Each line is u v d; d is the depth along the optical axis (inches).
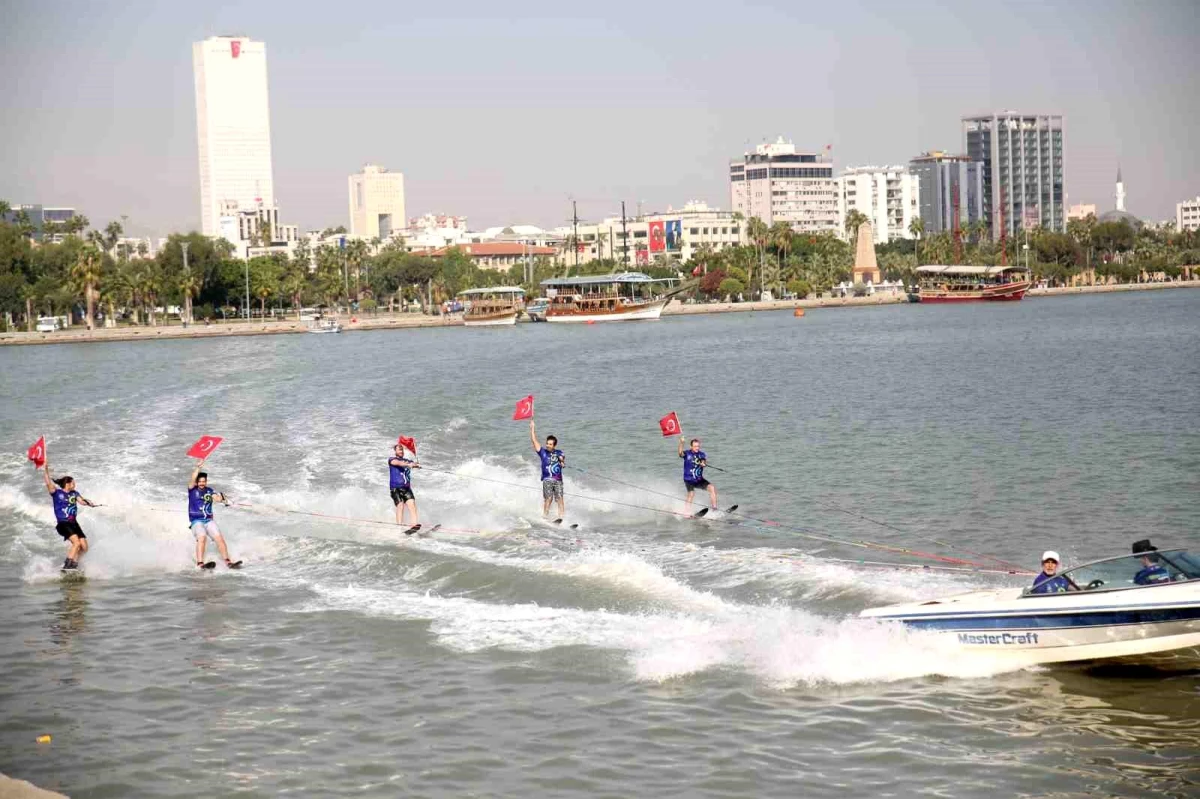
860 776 549.6
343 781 553.0
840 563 896.9
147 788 550.0
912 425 1774.1
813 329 5570.9
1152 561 687.1
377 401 2429.9
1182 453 1384.1
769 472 1384.1
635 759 569.3
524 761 569.6
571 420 2023.9
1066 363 2888.8
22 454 1680.6
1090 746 577.0
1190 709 616.7
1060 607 671.1
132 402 2498.8
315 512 1150.3
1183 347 3336.6
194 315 7854.3
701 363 3464.6
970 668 678.5
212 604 850.1
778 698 639.1
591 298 7140.8
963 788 536.4
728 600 804.0
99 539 1076.5
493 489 1282.0
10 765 576.7
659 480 1347.2
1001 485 1228.5
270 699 655.8
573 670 682.8
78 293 6988.2
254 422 2041.1
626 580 847.7
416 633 759.1
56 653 747.4
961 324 5442.9
